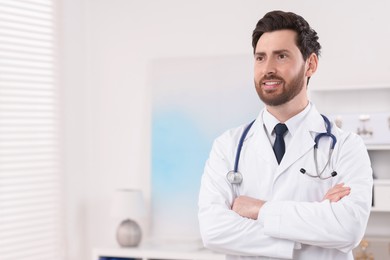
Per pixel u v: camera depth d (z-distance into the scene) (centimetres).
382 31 423
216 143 252
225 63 457
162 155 474
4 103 437
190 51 473
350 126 407
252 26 455
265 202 229
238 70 453
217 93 458
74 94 497
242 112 451
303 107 232
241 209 233
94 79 505
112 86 499
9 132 439
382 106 416
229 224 233
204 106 462
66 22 489
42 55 467
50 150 475
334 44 433
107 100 501
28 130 455
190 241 463
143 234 481
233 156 242
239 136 246
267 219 226
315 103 425
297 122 232
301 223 222
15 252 443
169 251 430
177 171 470
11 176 440
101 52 502
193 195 464
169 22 480
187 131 466
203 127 462
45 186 470
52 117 476
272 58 220
